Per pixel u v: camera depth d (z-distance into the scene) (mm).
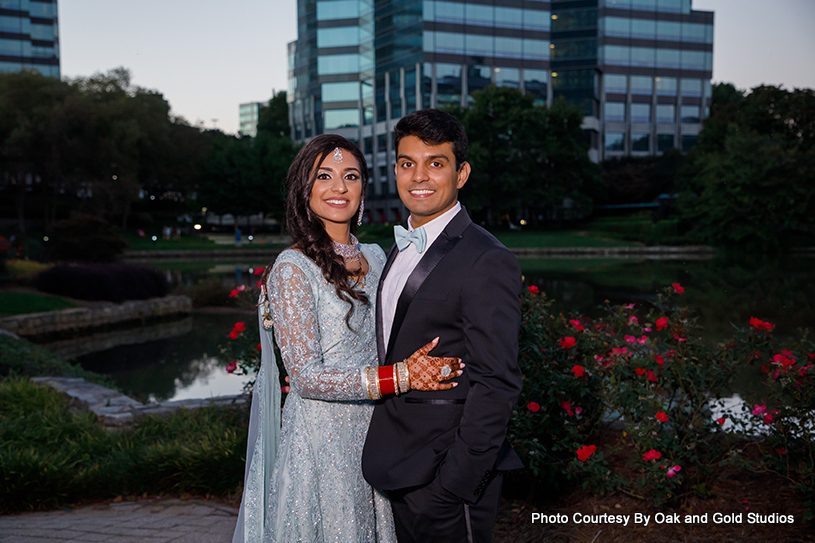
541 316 3561
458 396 1755
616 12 52531
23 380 6105
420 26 47500
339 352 1926
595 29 51000
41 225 39188
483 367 1623
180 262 32344
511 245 37094
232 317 14992
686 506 2957
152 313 15320
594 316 11742
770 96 41719
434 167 1800
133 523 3195
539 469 3064
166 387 8211
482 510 1753
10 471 3592
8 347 9188
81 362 9984
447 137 1789
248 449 2086
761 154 33938
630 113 53500
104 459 4191
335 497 1901
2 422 4914
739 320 11016
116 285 15430
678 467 2771
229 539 2904
